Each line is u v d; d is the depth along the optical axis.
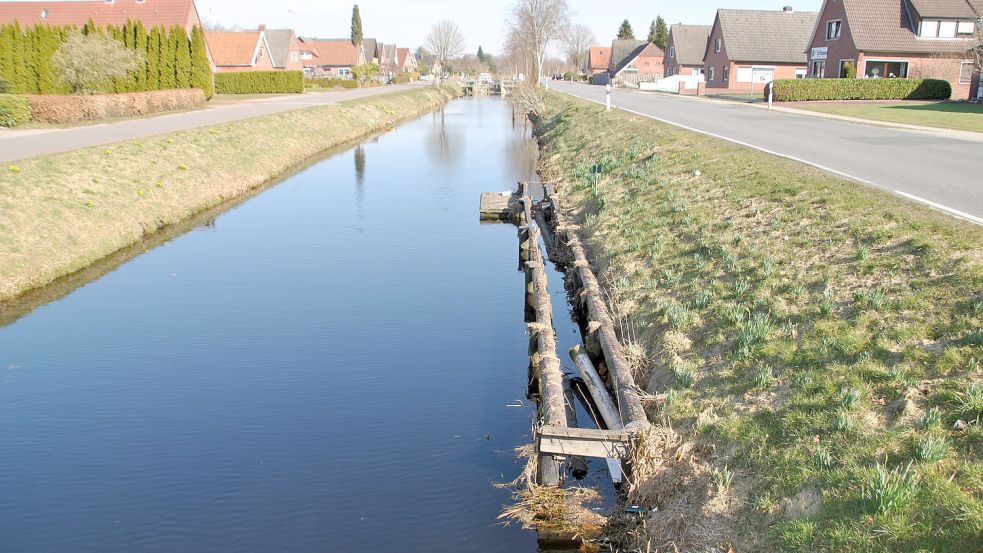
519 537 6.05
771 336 7.38
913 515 4.57
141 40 38.84
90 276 13.55
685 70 72.94
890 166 13.81
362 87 78.81
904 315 6.80
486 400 8.65
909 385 5.84
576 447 6.50
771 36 62.72
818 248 8.98
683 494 5.87
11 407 8.46
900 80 38.94
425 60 172.12
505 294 12.66
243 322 11.22
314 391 8.89
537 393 8.70
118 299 12.26
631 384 7.46
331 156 30.48
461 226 17.91
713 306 8.55
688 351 7.93
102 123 28.11
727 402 6.68
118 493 6.76
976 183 11.86
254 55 66.69
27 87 33.28
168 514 6.42
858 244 8.70
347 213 19.25
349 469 7.13
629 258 11.24
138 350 10.12
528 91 50.34
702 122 24.67
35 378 9.23
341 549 5.91
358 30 107.69
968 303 6.60
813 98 39.28
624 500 6.30
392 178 24.95
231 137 25.64
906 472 4.80
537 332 9.57
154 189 18.45
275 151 27.44
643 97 46.00
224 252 15.28
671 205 12.78
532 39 77.06
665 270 10.16
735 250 9.78
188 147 22.47
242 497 6.66
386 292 12.72
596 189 16.22
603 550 5.85
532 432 7.68
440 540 6.02
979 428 5.09
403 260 14.81
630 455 6.40
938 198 10.51
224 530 6.20
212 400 8.64
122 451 7.50
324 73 101.19
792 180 12.15
